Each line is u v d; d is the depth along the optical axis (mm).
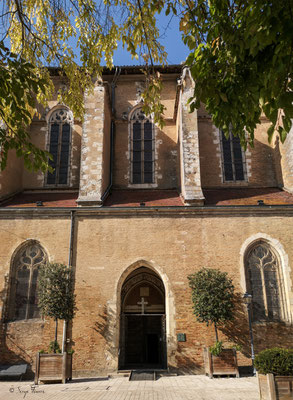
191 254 17719
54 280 15812
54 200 20312
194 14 8242
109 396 11492
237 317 16844
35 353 16547
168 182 22812
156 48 9742
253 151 23078
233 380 14297
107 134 22125
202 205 18547
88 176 19578
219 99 8031
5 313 17156
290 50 6641
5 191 20469
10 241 18125
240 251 17734
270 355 9797
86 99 21031
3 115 8242
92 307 17047
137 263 17656
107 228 18203
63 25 11305
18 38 11375
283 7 6484
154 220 18266
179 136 21500
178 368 16188
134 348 22219
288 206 18156
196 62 8422
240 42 7328
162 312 20906
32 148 8375
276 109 7238
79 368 16250
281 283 17531
